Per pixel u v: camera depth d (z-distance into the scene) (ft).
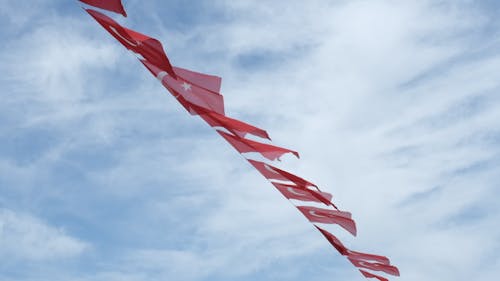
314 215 32.22
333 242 34.12
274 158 28.45
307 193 30.42
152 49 24.09
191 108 26.58
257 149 28.50
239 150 28.68
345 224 32.27
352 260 34.40
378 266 34.47
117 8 22.07
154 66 25.23
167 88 25.93
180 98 26.21
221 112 26.37
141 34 23.40
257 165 29.37
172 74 24.52
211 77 26.21
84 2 22.43
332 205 30.07
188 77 26.03
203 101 26.14
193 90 26.09
